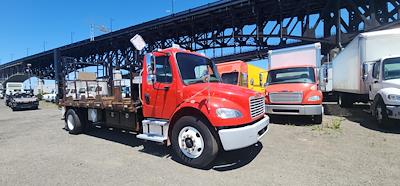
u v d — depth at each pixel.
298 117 11.06
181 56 5.93
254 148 6.43
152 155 6.07
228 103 5.01
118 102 7.26
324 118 11.02
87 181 4.55
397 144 6.53
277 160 5.50
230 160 5.59
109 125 7.75
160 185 4.32
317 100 9.17
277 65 12.42
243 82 15.33
